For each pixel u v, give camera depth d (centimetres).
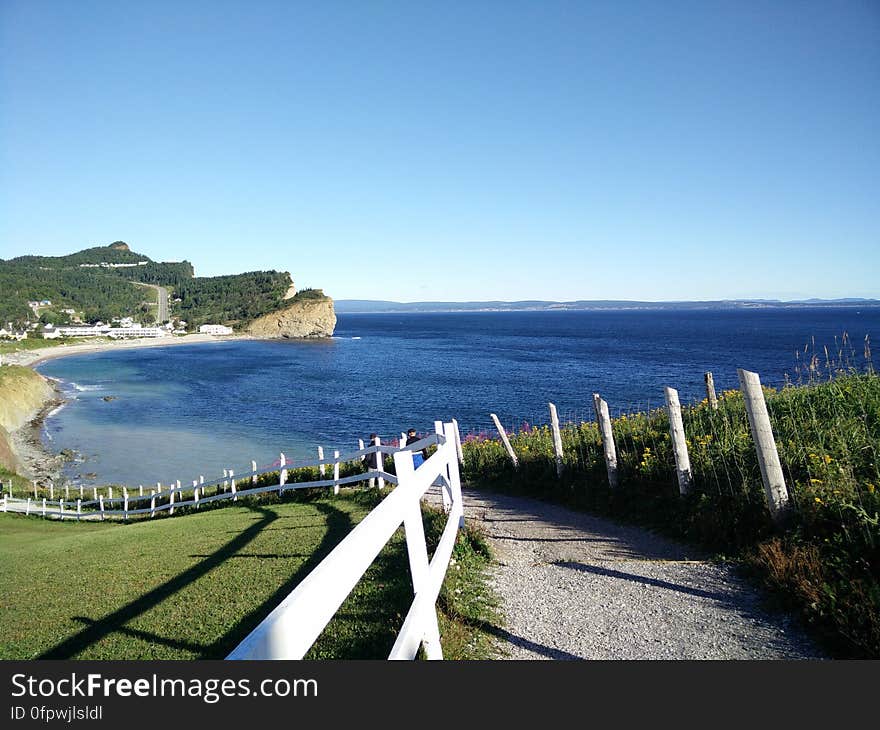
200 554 922
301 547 862
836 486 605
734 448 841
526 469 1362
